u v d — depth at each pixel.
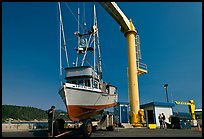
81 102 13.81
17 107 108.88
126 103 28.27
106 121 16.02
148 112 28.31
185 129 20.88
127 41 30.16
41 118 113.19
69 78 15.34
